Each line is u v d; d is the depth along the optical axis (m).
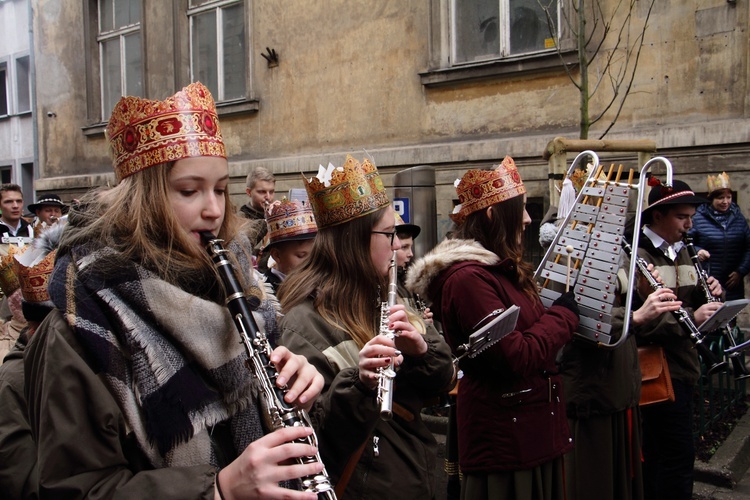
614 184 3.02
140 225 1.30
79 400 1.19
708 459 4.37
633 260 2.97
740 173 5.89
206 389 1.31
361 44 8.27
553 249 3.10
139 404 1.25
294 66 8.96
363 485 1.90
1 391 1.79
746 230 5.71
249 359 1.33
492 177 2.73
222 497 1.18
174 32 10.73
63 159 13.01
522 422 2.46
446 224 7.57
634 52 6.34
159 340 1.27
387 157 7.98
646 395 3.28
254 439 1.38
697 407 4.99
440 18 7.56
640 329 3.35
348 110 8.46
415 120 7.88
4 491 1.68
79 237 1.31
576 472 2.98
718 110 5.98
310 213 3.40
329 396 1.82
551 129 6.91
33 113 13.91
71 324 1.22
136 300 1.26
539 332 2.46
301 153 8.96
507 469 2.46
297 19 8.88
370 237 2.11
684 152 6.11
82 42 12.54
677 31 6.12
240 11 10.04
